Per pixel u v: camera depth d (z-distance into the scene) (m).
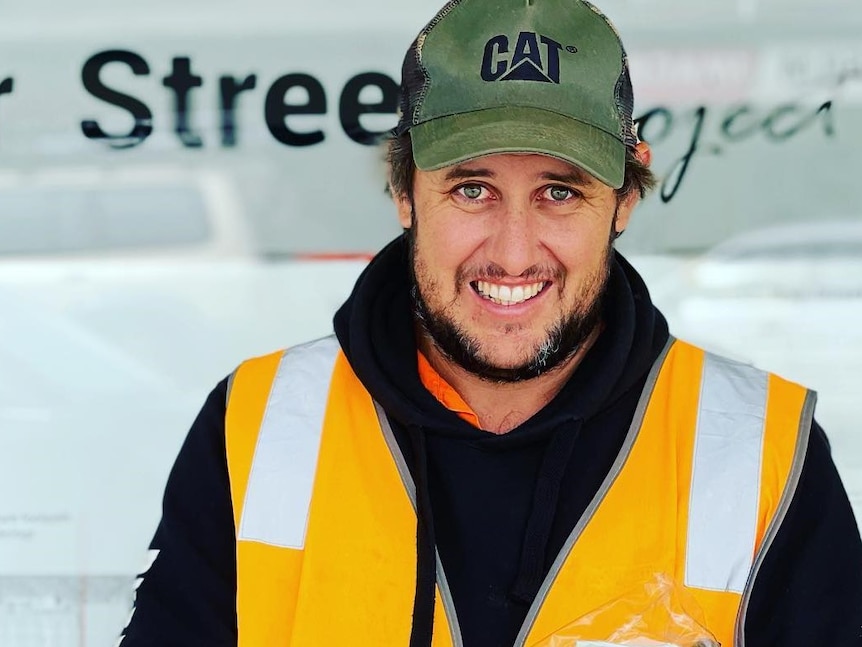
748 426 1.51
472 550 1.46
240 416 1.59
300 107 1.96
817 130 1.93
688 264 1.96
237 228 1.98
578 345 1.51
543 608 1.41
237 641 1.49
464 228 1.44
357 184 1.97
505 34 1.43
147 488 1.99
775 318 1.95
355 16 1.95
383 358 1.56
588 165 1.38
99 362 1.99
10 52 1.95
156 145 1.97
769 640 1.41
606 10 1.93
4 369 1.98
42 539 1.98
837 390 1.95
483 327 1.47
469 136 1.39
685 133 1.94
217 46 1.96
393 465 1.51
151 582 1.51
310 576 1.47
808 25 1.91
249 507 1.52
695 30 1.92
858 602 1.41
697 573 1.44
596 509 1.46
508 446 1.49
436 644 1.42
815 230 1.94
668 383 1.56
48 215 1.97
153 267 1.98
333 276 1.98
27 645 1.98
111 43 1.95
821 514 1.46
